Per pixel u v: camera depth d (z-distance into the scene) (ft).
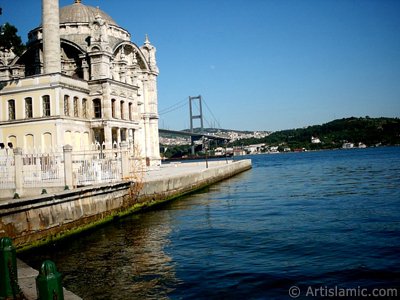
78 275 40.16
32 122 111.55
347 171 200.64
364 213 69.41
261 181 158.10
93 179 71.10
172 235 57.98
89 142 125.29
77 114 121.08
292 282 35.53
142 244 52.85
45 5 117.60
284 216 70.28
